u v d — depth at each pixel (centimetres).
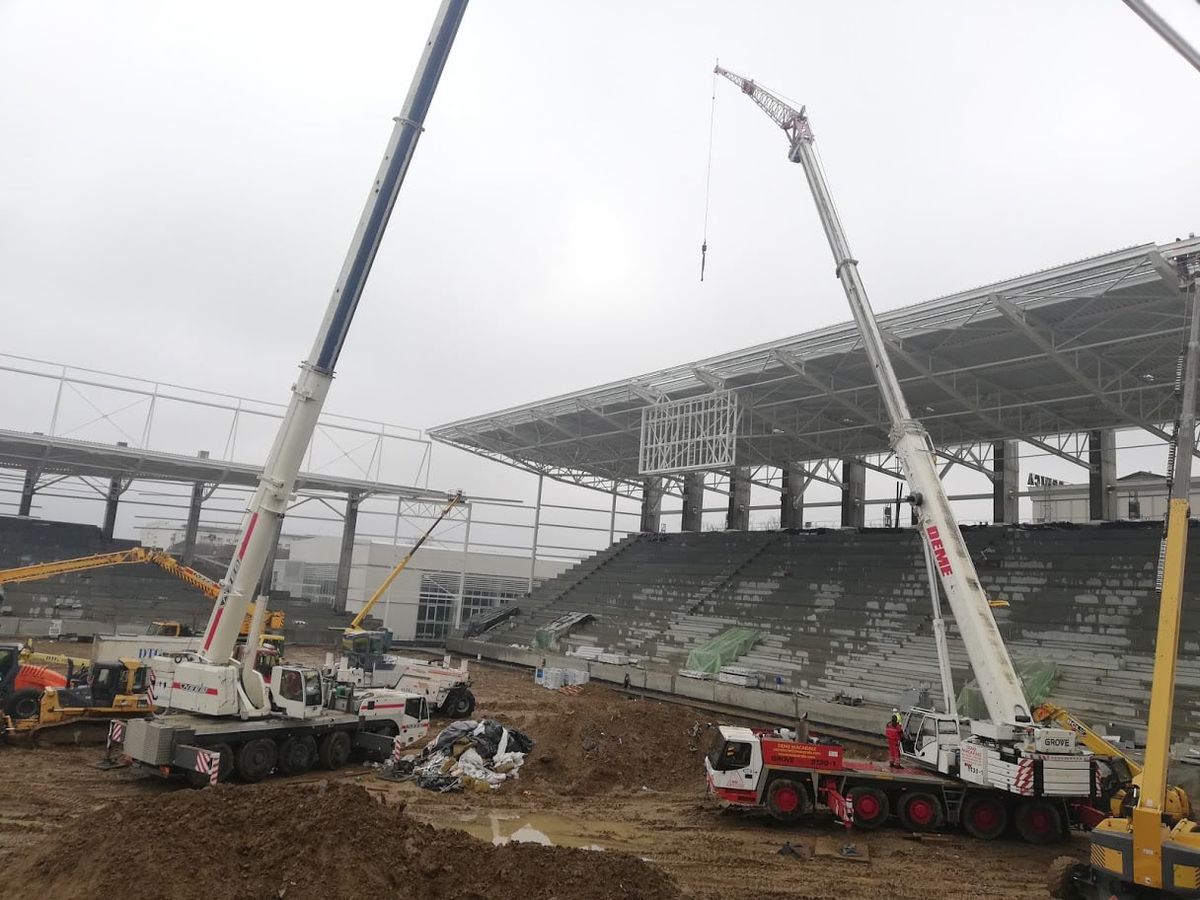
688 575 5188
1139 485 4156
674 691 3719
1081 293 2408
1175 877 1073
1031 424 3984
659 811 1800
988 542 3994
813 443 4738
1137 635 3009
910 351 3102
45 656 2706
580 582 5891
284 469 1766
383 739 2025
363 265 1719
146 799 1080
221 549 8850
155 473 5625
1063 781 1605
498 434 5503
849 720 2983
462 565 6391
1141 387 2933
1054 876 1235
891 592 3984
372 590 6400
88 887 882
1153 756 1121
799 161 2469
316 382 1750
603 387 4156
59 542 5856
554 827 1602
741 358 3438
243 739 1766
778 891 1263
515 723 2848
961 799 1700
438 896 936
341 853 951
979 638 1700
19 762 1855
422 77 1691
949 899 1272
